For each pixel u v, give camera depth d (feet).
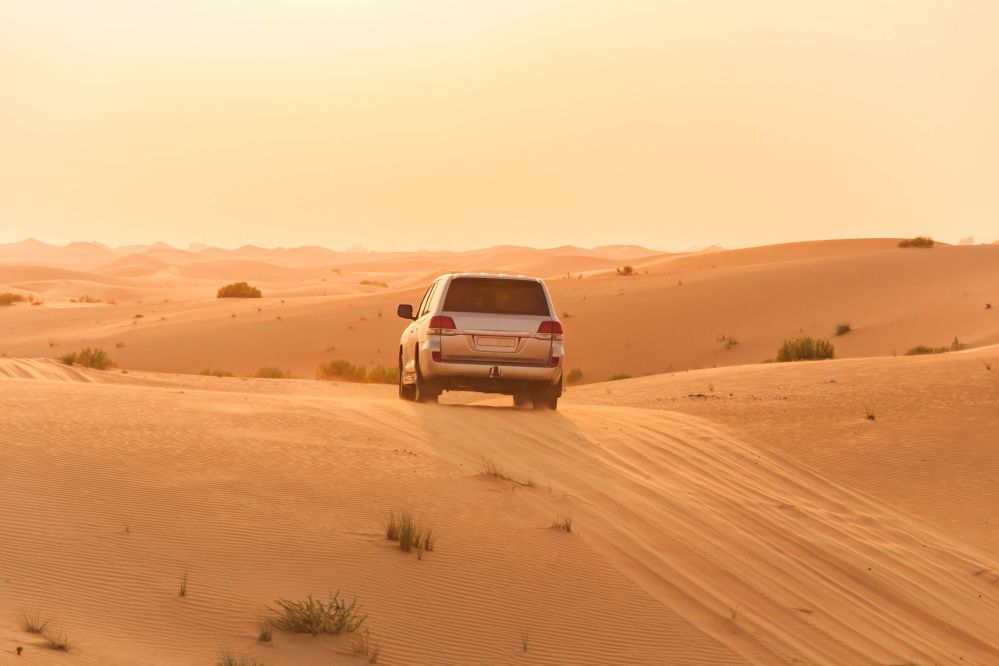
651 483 48.03
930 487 55.62
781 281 270.05
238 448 43.01
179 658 24.94
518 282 63.16
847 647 33.19
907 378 79.61
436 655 27.50
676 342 234.38
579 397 90.27
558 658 28.35
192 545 31.99
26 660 22.47
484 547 35.22
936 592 41.39
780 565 39.99
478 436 52.85
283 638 27.04
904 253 291.58
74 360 118.32
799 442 63.05
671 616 31.99
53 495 34.30
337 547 33.37
